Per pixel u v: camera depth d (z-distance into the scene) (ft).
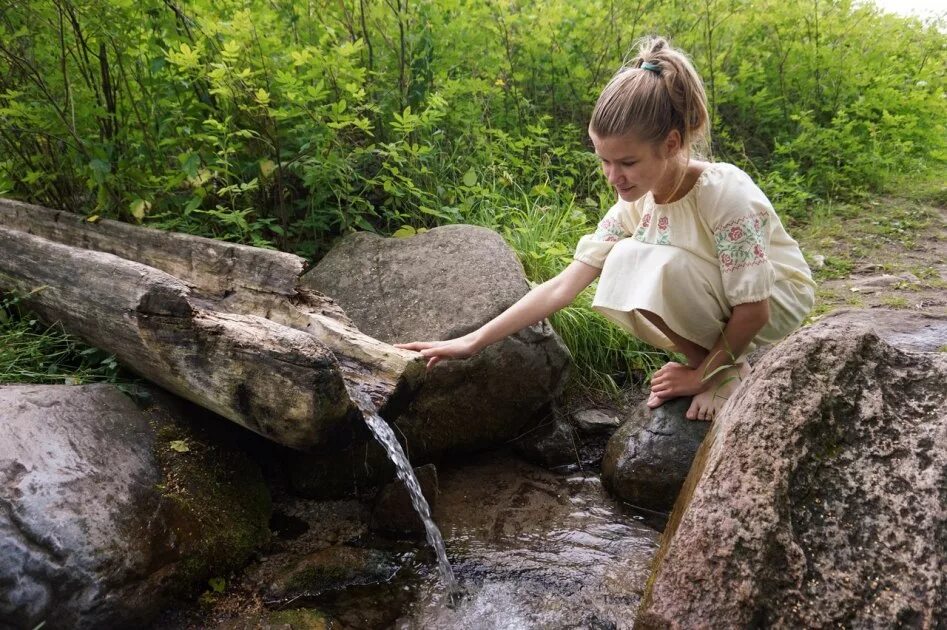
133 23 10.71
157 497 6.61
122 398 7.44
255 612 6.34
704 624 5.11
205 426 7.75
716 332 8.16
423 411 8.57
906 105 22.56
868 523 5.28
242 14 10.50
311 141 11.00
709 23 19.22
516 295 9.21
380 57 13.32
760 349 10.64
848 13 22.66
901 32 25.72
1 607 5.66
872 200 19.20
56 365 8.34
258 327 6.44
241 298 8.08
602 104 7.07
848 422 5.80
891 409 5.86
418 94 12.83
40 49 10.98
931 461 5.46
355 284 9.83
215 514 6.92
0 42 10.11
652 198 8.00
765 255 7.64
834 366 6.05
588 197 14.69
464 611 6.42
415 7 13.20
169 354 6.78
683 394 8.40
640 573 6.93
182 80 10.82
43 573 5.72
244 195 11.30
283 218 11.09
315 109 10.89
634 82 6.97
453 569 7.00
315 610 6.39
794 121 20.97
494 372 8.85
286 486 8.15
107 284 7.26
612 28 17.28
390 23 13.15
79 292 7.60
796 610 4.98
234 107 11.18
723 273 7.72
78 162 10.50
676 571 5.39
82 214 10.81
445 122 14.19
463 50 14.73
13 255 8.62
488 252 9.84
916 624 4.80
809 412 5.74
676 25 18.99
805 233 16.99
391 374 6.95
